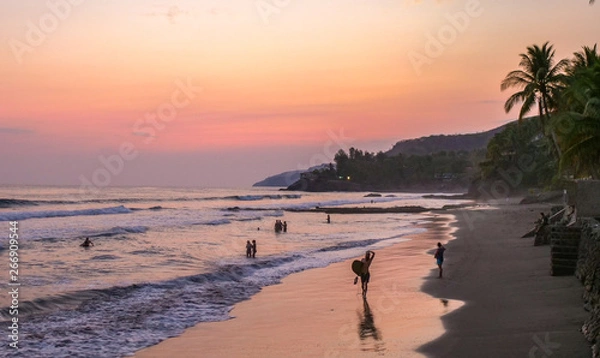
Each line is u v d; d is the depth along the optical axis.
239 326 15.79
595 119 23.88
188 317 16.91
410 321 15.46
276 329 15.35
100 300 19.17
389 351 12.62
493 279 20.88
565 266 19.28
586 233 17.33
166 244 39.78
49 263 29.03
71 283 22.41
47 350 13.16
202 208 97.38
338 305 18.45
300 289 21.73
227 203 121.19
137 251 35.09
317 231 53.75
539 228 30.44
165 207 96.62
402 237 45.19
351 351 12.84
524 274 20.97
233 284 22.95
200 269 26.80
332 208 104.88
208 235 47.91
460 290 19.55
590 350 10.74
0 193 129.38
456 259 28.41
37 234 45.38
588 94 26.55
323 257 32.47
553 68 45.53
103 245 38.62
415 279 22.88
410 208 101.19
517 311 14.92
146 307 18.22
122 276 24.50
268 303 19.03
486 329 13.50
